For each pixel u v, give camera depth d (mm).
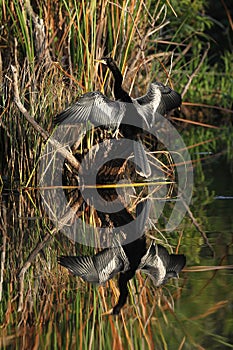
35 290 10664
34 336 8812
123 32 17391
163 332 8797
